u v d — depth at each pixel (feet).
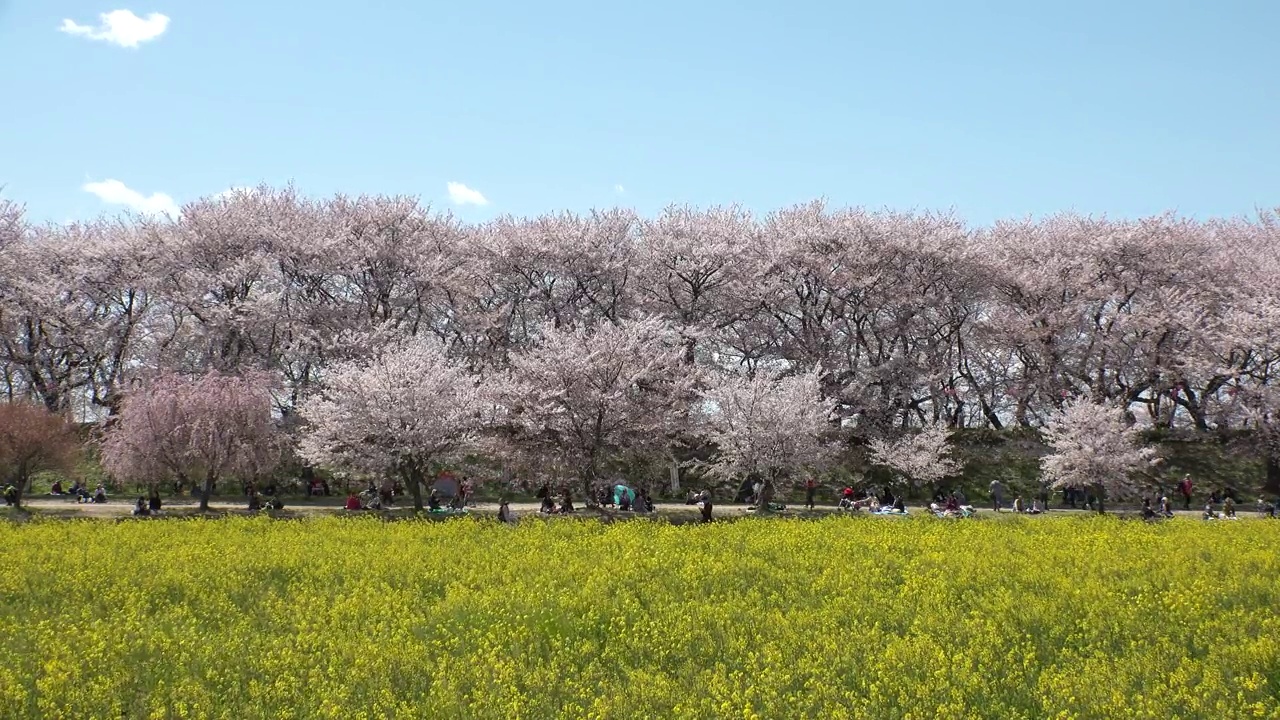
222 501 143.23
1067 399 163.63
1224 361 163.53
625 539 85.81
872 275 169.27
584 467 130.82
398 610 57.00
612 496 147.74
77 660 46.50
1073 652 47.52
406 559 73.92
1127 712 37.37
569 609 56.95
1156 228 171.73
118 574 69.05
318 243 168.04
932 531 90.79
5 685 42.24
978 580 64.18
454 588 63.21
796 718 38.45
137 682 43.68
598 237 177.99
